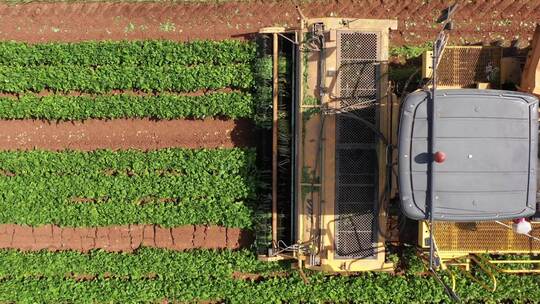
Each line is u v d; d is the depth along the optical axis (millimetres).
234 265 11445
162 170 11688
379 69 9367
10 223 11828
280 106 10961
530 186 8078
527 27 11445
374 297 11172
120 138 11805
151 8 11750
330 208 9375
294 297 11297
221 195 11484
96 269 11562
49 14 11812
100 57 11562
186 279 11484
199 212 11492
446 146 7941
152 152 11578
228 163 11445
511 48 9539
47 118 11797
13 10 11836
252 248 11422
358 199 9359
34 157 11648
